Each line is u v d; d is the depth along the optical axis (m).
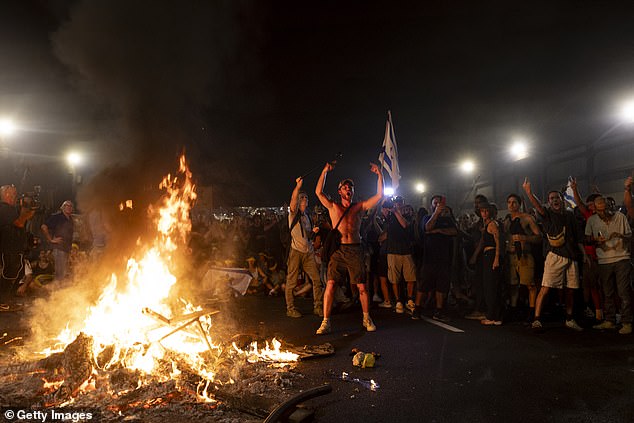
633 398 4.02
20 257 8.38
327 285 6.73
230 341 5.59
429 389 4.27
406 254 8.41
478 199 7.60
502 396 4.09
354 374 4.71
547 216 6.78
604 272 6.59
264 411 3.64
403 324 7.25
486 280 7.21
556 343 5.93
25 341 5.78
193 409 3.70
